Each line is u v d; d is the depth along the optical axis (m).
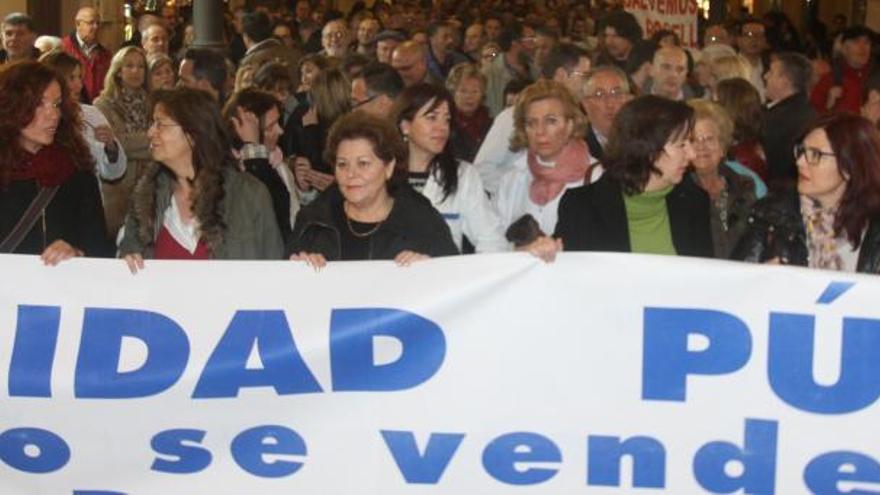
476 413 5.32
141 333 5.43
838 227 5.54
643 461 5.27
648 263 5.24
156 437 5.44
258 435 5.40
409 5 23.31
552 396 5.30
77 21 13.31
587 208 5.89
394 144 5.64
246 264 5.40
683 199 5.91
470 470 5.34
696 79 10.67
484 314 5.32
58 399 5.43
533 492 5.33
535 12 22.86
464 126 9.45
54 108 6.00
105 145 8.16
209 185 5.88
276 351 5.38
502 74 12.51
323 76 8.88
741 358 5.21
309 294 5.38
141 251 5.98
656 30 13.16
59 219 6.11
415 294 5.34
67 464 5.46
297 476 5.40
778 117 9.15
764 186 7.09
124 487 5.46
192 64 10.39
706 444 5.24
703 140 6.63
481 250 6.52
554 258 5.28
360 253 5.74
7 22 11.94
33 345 5.44
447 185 6.45
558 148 6.63
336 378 5.38
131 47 9.68
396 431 5.36
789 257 5.69
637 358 5.25
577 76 9.01
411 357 5.34
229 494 5.43
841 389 5.17
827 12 34.97
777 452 5.20
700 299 5.23
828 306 5.17
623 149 5.81
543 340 5.30
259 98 7.63
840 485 5.19
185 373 5.40
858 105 13.58
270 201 6.05
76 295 5.44
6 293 5.44
